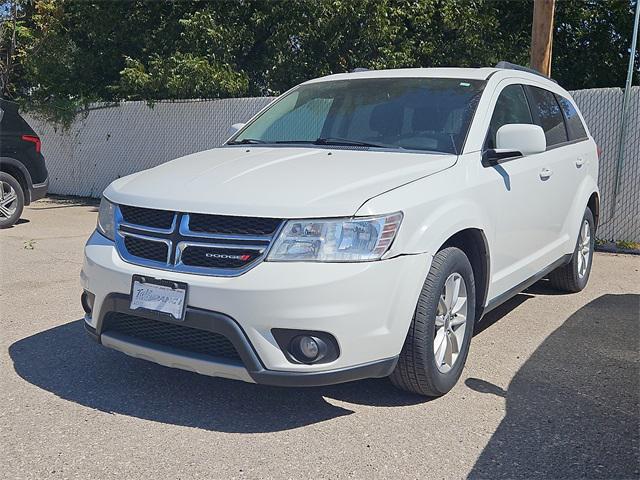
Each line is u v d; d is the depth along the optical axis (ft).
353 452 11.23
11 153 34.17
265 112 18.21
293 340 11.25
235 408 12.89
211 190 12.27
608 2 47.96
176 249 11.91
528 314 19.42
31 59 55.83
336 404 13.09
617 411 12.90
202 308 11.41
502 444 11.53
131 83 44.75
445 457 11.09
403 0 45.65
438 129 15.03
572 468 10.76
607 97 29.73
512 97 17.11
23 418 12.41
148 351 12.22
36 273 23.84
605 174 30.07
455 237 13.96
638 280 23.86
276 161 13.83
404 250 11.81
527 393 13.73
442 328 13.23
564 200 19.19
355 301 11.22
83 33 53.93
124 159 46.68
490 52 46.19
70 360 15.34
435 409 12.89
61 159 50.01
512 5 48.85
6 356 15.57
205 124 42.70
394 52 45.24
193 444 11.48
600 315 19.33
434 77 16.72
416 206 12.17
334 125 16.26
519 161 16.38
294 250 11.25
